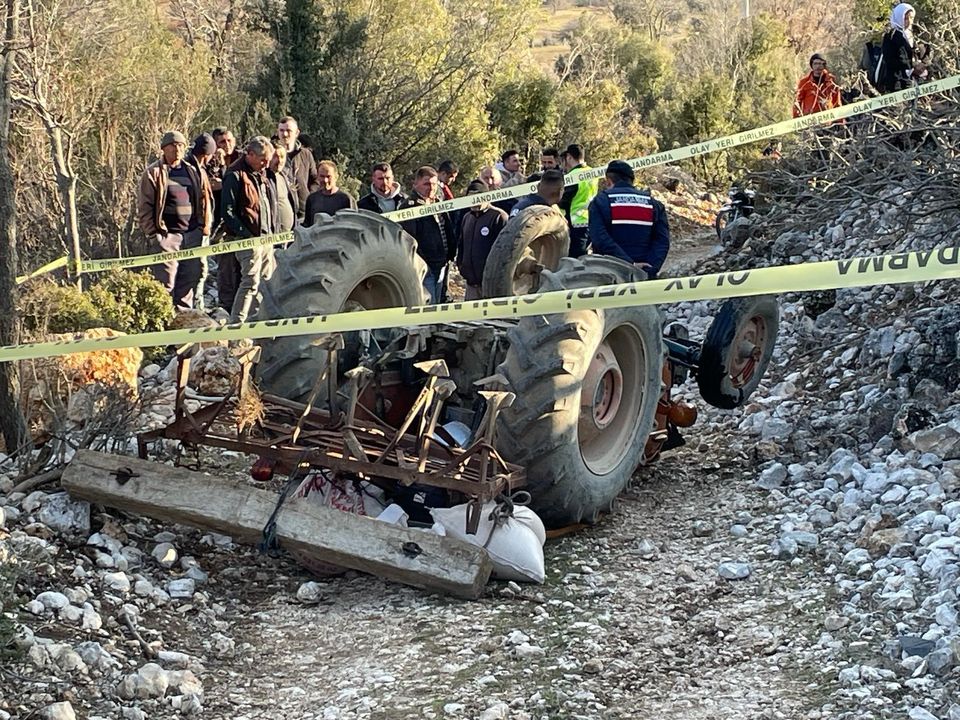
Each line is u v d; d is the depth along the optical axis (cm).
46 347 537
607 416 601
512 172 1178
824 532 563
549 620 477
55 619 436
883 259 439
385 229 634
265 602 498
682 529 590
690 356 706
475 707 403
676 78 3055
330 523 498
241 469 644
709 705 410
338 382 587
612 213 708
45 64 1067
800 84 1229
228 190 904
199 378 762
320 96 1700
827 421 707
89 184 1173
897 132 707
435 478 501
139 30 1438
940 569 485
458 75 1889
